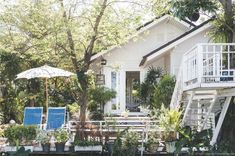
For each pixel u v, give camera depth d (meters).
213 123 11.68
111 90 16.77
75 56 12.33
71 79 17.19
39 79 17.59
